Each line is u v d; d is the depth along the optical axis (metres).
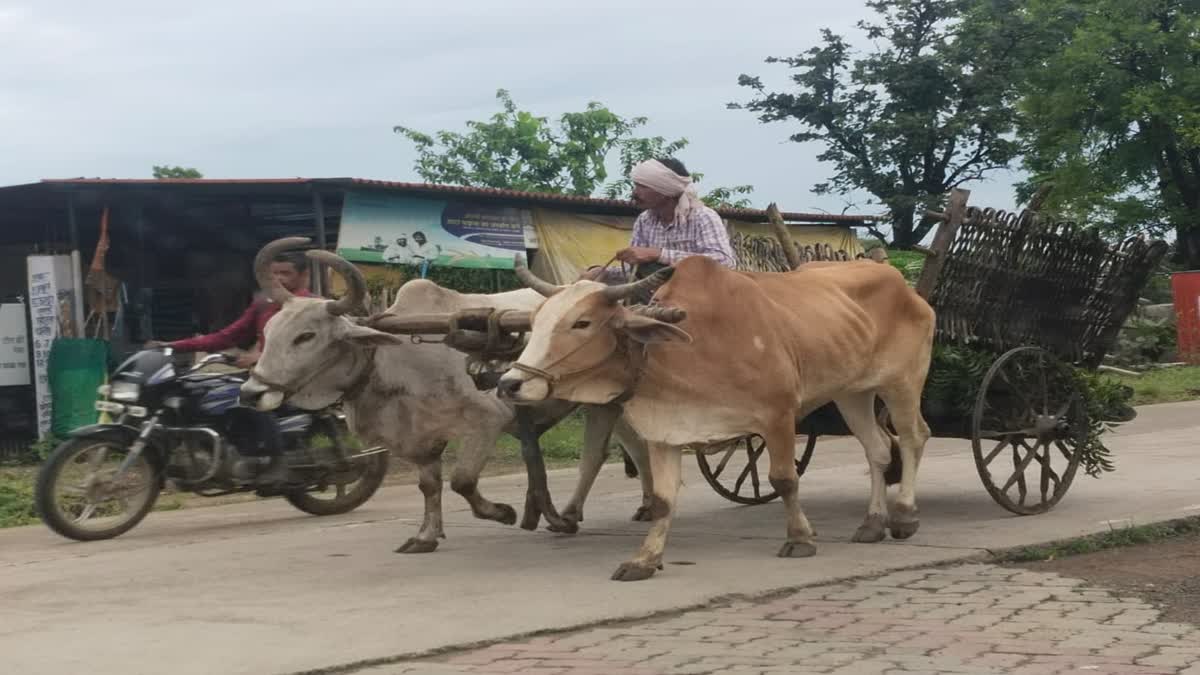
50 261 14.71
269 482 8.92
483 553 7.33
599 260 18.27
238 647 5.16
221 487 8.94
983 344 8.50
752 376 6.58
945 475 10.40
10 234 17.09
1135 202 33.59
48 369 14.41
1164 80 33.16
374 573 6.77
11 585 6.79
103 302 14.95
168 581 6.75
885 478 8.27
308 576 6.75
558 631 5.40
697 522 8.38
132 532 9.04
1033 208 8.77
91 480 8.59
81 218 16.34
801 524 6.91
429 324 6.99
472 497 7.60
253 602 6.09
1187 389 20.69
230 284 17.17
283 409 9.03
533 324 6.28
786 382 6.70
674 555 7.09
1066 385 8.47
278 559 7.34
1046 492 8.34
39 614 5.96
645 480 8.34
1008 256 8.50
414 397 7.32
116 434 8.77
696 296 6.53
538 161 29.67
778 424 6.72
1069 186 33.75
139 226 16.56
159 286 16.91
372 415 7.36
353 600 6.05
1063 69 33.19
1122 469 10.44
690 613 5.73
